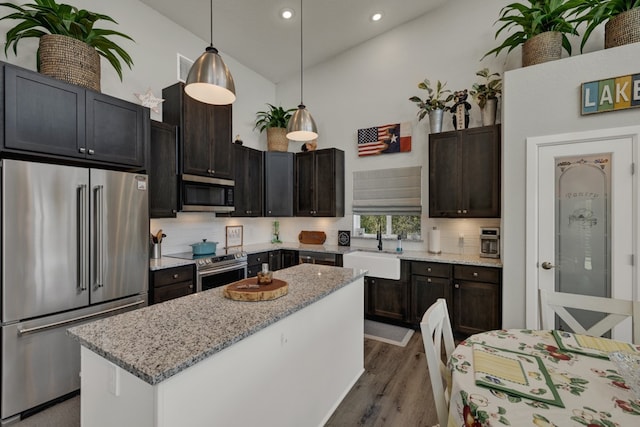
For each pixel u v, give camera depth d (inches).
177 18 141.9
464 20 143.9
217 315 57.9
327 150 172.2
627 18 91.7
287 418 62.7
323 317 76.5
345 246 176.4
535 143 103.7
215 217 167.3
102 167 105.9
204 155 139.6
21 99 80.7
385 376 98.0
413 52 157.0
